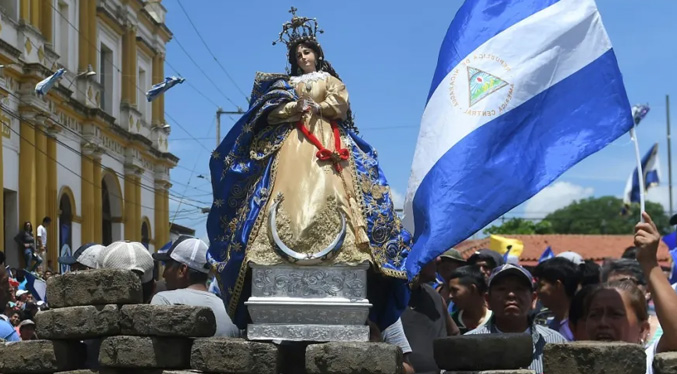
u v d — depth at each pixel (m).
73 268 9.76
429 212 6.42
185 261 7.88
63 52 30.23
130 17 36.19
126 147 36.12
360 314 5.70
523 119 6.66
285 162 5.99
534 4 6.93
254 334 5.68
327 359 5.34
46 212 28.23
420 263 6.10
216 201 6.31
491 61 6.81
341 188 5.91
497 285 7.52
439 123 6.76
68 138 30.39
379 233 5.98
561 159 6.55
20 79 26.50
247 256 5.80
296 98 6.16
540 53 6.79
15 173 26.73
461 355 5.46
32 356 5.81
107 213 35.28
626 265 8.52
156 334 5.59
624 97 6.66
